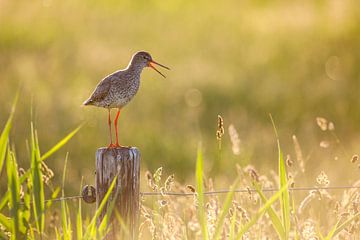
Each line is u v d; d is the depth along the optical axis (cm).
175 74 2141
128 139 1566
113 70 2156
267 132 1608
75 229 941
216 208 758
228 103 1886
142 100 1878
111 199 707
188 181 1327
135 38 2609
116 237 708
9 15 2647
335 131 1633
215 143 1530
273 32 2627
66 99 1781
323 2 2895
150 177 806
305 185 1022
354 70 2138
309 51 2355
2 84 1833
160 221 747
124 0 3347
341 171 1170
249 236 764
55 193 734
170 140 1558
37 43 2406
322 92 1922
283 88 1983
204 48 2491
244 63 2297
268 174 1209
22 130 1498
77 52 2273
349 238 771
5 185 1159
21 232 707
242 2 3316
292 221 785
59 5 2905
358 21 2500
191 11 3192
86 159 1400
